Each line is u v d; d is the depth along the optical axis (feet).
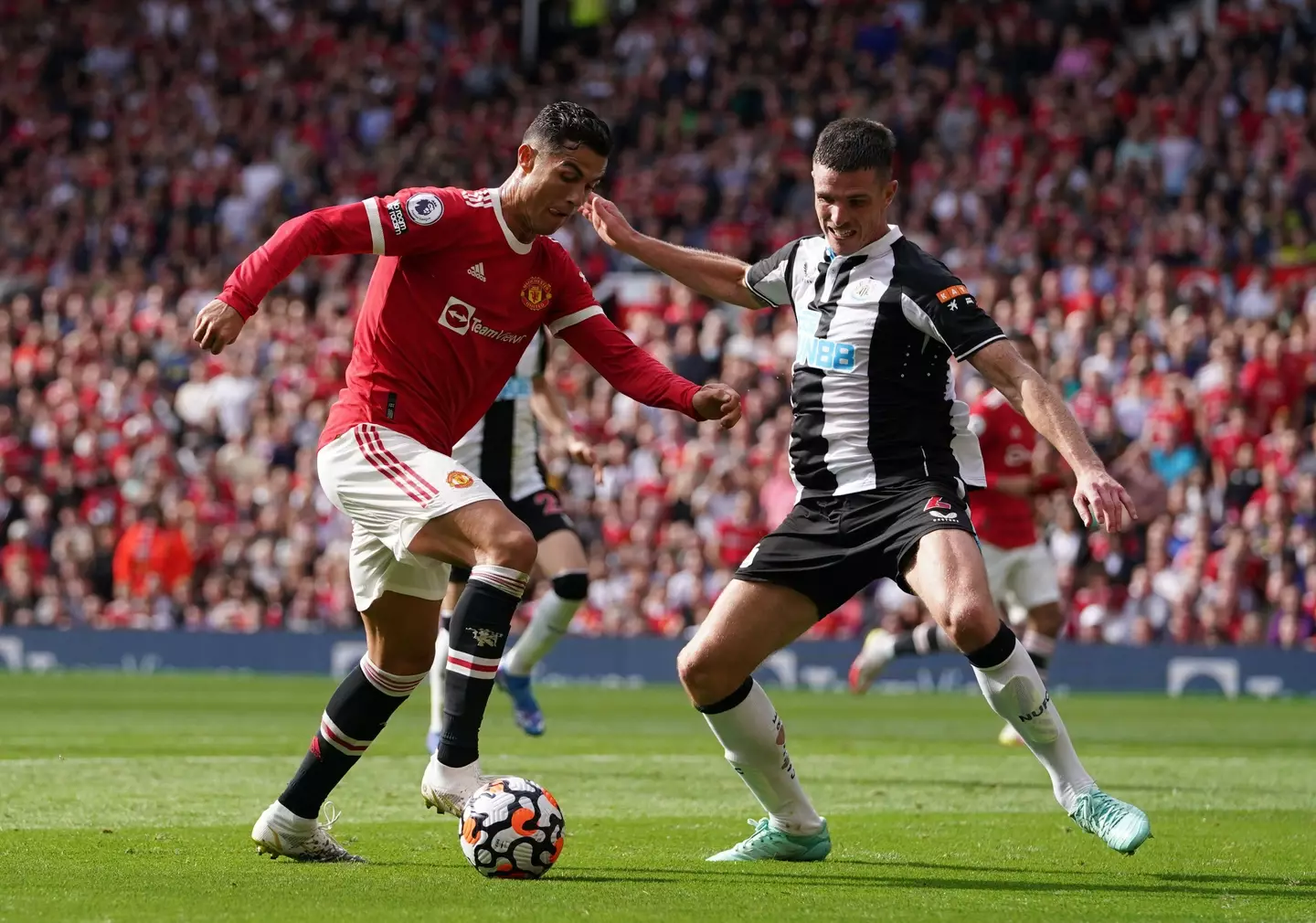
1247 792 96.37
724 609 65.46
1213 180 264.52
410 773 100.68
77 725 138.00
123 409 242.78
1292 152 269.64
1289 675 197.36
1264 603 204.13
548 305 65.82
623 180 286.25
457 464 61.57
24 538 228.63
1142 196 265.34
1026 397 61.77
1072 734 142.51
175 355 257.75
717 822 79.25
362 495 61.67
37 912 50.88
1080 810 62.90
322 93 315.58
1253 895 58.18
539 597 216.54
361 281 271.69
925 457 65.87
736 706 64.64
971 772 107.14
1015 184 273.13
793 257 69.41
